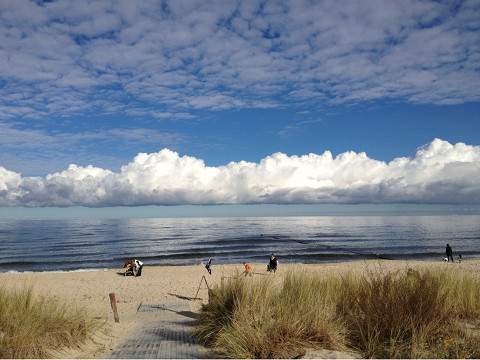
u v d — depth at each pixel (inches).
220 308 286.0
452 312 245.4
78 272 1350.9
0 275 1255.5
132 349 250.8
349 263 1524.4
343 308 264.1
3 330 226.5
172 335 297.4
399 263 1454.2
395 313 221.3
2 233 5433.1
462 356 187.9
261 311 244.5
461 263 1343.5
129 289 877.8
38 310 259.9
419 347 197.0
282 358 205.0
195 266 1515.7
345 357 201.5
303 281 299.1
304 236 4365.2
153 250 2615.7
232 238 4077.3
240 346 216.1
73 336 260.8
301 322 226.4
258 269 1333.7
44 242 3599.9
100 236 4685.0
